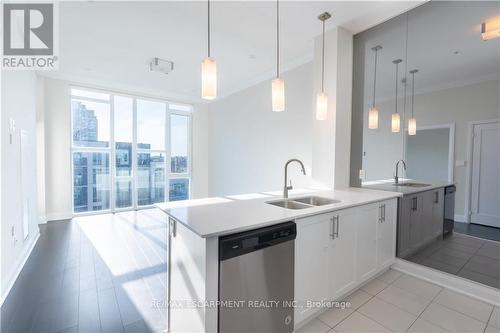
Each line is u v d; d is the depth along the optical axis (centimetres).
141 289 231
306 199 249
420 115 271
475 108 235
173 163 628
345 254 209
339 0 235
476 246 236
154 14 262
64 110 479
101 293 223
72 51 354
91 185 523
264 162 459
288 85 400
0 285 211
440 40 250
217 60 383
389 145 293
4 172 229
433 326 181
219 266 134
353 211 216
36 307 202
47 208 466
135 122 567
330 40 288
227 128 572
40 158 448
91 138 520
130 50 352
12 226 249
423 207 270
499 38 218
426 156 267
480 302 211
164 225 439
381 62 292
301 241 173
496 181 226
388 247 260
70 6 247
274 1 238
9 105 249
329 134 291
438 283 240
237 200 225
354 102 313
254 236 143
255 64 398
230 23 279
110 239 364
